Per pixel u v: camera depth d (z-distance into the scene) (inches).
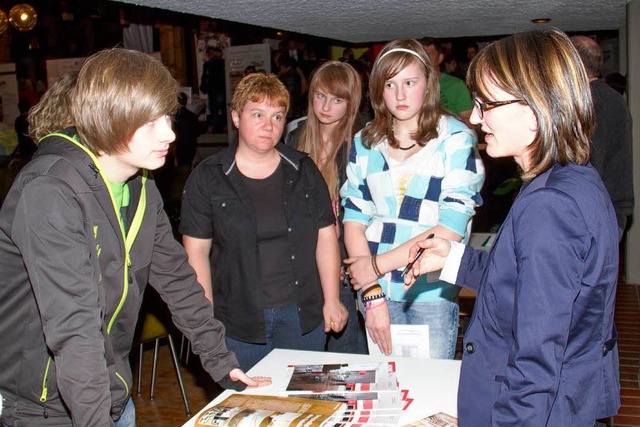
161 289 73.6
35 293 54.7
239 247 98.1
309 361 81.4
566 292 47.8
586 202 49.2
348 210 100.8
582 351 50.2
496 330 52.6
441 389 72.4
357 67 227.0
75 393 54.5
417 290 95.9
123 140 56.4
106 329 62.7
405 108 91.2
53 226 54.3
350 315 119.7
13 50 383.6
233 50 271.4
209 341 74.5
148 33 339.3
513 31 229.0
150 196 66.9
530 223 48.9
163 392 157.3
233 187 98.0
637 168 221.9
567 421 49.5
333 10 162.2
